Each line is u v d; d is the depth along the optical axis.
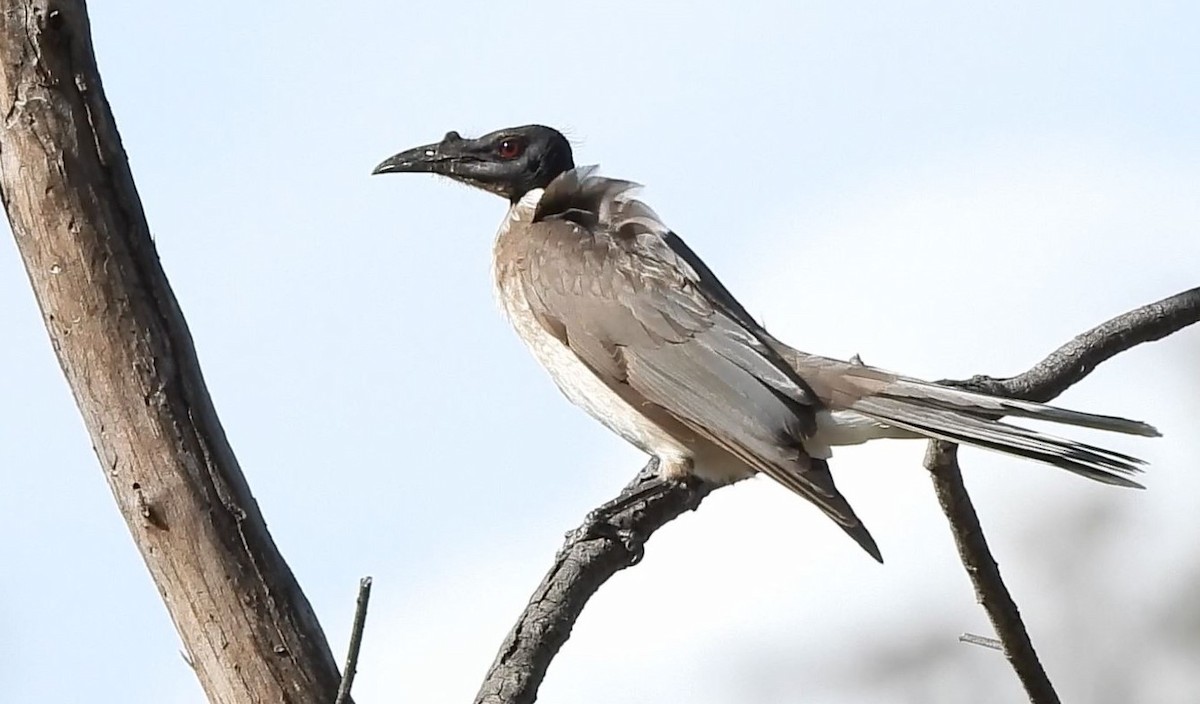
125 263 7.80
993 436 9.57
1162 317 11.45
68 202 7.73
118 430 7.81
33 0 7.63
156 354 7.81
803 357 10.91
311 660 7.86
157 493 7.80
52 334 7.89
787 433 10.51
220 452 7.89
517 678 8.47
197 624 7.84
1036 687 9.08
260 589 7.82
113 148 7.84
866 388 10.43
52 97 7.71
